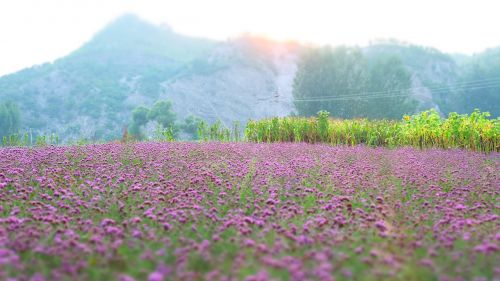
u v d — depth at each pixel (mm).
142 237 4914
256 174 8852
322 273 3629
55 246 4445
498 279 3818
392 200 6984
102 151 11719
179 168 9250
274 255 4359
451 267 4191
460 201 6957
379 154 13039
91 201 6477
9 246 4406
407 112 62156
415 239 5102
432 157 12305
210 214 5910
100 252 4289
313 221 5578
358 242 4883
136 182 7879
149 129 57312
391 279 3750
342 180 8406
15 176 7820
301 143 17531
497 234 4996
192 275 3795
